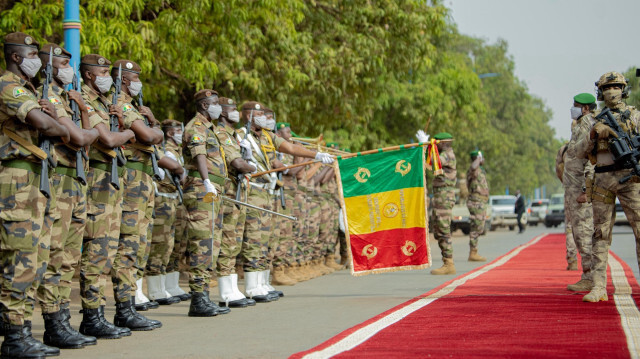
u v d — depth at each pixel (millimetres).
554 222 42500
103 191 7043
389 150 9977
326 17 19328
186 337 7008
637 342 5766
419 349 5754
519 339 6039
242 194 9438
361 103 20438
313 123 19297
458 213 33125
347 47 19016
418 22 19953
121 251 7594
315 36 19234
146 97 14133
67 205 6504
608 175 8156
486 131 44844
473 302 8594
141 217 7758
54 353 6117
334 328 7297
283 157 11828
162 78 14523
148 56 12320
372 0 19859
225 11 13602
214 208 8664
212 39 14180
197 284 8594
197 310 8555
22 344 6012
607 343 5734
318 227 13883
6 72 6012
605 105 8234
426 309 8156
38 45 6168
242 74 15227
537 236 30875
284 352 6035
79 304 10016
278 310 8867
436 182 13617
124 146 7609
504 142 52312
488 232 38062
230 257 9289
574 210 10000
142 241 8680
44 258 6227
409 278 12898
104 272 7121
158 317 8562
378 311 8484
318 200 13859
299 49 16688
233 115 9234
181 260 13656
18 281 5961
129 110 7504
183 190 8734
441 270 13555
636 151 7961
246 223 9805
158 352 6227
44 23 11547
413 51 20609
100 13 12055
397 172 9969
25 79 6125
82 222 6754
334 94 18641
